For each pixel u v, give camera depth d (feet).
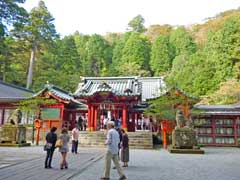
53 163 38.52
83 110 102.89
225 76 130.93
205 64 144.05
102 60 224.12
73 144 56.29
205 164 40.34
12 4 53.88
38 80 151.02
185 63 170.71
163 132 76.33
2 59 138.10
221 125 88.43
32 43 149.07
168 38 236.22
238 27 136.05
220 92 118.32
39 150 58.13
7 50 137.59
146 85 120.78
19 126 70.44
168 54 208.33
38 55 161.27
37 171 31.30
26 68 159.84
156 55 208.95
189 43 211.20
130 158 48.62
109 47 254.27
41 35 151.43
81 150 64.23
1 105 101.04
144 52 218.18
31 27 143.33
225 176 29.78
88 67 212.02
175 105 80.79
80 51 231.30
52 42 159.74
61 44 187.93
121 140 37.47
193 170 34.14
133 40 218.38
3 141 69.41
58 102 97.35
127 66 196.95
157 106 76.18
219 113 86.33
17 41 145.28
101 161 42.73
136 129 109.40
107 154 26.50
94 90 97.76
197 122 89.04
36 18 149.28
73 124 103.60
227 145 86.43
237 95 114.52
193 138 61.41
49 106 97.25
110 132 26.71
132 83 102.78
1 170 31.71
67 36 212.43
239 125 87.61
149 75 203.31
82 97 91.66
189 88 141.18
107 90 89.20
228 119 88.58
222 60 134.21
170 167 36.76
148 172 32.09
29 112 95.55
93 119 92.22
